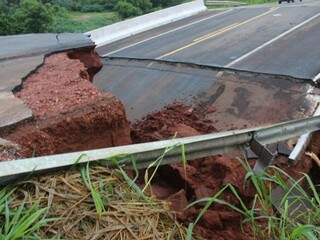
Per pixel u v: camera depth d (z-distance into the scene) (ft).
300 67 39.14
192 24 67.92
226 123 31.37
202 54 46.16
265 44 48.60
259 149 16.72
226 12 79.00
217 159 19.01
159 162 13.73
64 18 110.63
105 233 10.48
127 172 14.28
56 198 11.25
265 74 38.11
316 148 26.35
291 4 85.92
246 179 15.93
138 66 44.57
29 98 21.07
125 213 11.13
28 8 87.71
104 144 20.31
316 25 56.90
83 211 10.91
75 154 12.83
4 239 9.55
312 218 14.61
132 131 27.09
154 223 11.12
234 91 36.17
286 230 13.30
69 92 21.91
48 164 12.02
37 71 25.98
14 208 10.82
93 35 58.39
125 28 64.90
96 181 12.03
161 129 27.96
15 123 17.79
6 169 11.53
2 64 27.02
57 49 31.01
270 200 14.71
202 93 36.63
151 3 133.90
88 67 32.94
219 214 16.11
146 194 12.64
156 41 56.34
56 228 10.39
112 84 40.93
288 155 24.12
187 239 11.00
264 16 68.39
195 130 27.40
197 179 18.56
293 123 20.25
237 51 46.37
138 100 36.96
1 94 21.33
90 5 128.06
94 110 19.95
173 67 42.75
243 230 15.65
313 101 33.09
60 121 18.67
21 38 37.01
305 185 23.81
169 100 36.17
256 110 32.86
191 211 15.49
